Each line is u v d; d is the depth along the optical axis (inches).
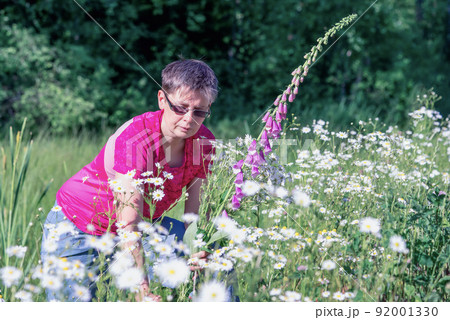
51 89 353.7
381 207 91.9
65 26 382.0
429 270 83.0
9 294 77.2
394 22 438.3
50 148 225.8
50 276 65.5
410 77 414.3
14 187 111.7
